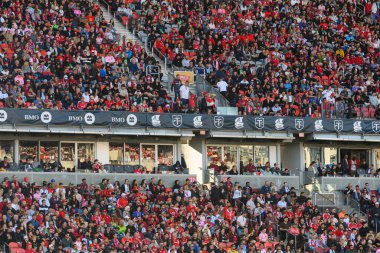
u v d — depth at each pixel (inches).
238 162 4333.2
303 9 5068.9
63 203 3641.7
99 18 4552.2
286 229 3814.0
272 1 5036.9
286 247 3764.8
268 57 4662.9
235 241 3703.3
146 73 4352.9
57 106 4018.2
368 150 4517.7
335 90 4564.5
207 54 4598.9
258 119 4252.0
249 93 4389.8
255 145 4360.2
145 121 4087.1
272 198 3996.1
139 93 4178.2
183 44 4598.9
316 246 3806.6
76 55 4266.7
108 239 3528.5
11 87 3991.1
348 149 4493.1
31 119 3927.2
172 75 4360.2
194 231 3671.3
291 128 4291.3
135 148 4180.6
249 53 4690.0
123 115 4060.0
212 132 4197.8
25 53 4163.4
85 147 4106.8
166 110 4185.5
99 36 4419.3
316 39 4899.1
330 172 4318.4
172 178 4057.6
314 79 4611.2
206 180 4190.5
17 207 3548.2
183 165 4252.0
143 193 3848.4
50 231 3454.7
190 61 4510.3
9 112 3897.6
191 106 4232.3
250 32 4798.2
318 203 4146.2
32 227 3432.6
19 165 3868.1
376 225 4010.8
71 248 3403.1
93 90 4131.4
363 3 5275.6
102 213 3641.7
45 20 4416.8
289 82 4522.6
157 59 4522.6
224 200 3890.3
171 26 4712.1
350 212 4124.0
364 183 4318.4
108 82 4178.2
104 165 4010.8
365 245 3816.4
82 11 4530.0
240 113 4298.7
